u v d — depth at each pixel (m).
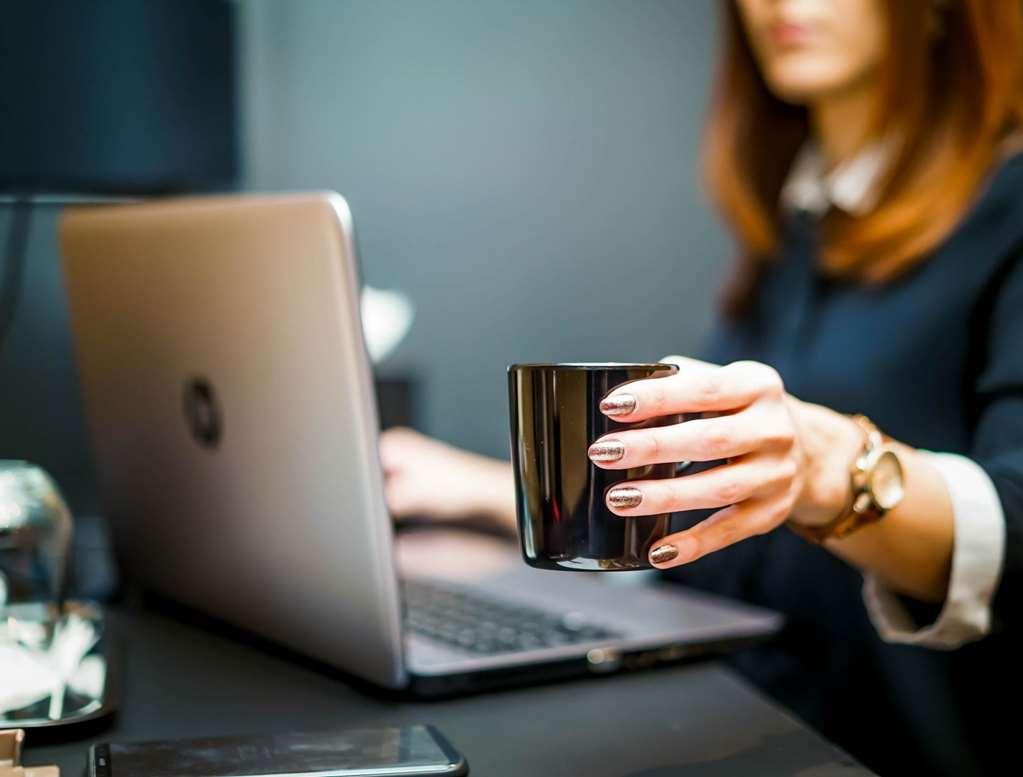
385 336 1.71
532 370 0.60
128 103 1.36
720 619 1.01
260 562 0.89
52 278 1.53
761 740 0.72
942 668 1.23
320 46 1.92
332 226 0.74
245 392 0.85
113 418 1.06
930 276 1.27
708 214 2.20
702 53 2.18
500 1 2.04
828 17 1.30
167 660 0.91
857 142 1.43
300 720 0.76
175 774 0.60
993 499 0.83
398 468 1.33
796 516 0.80
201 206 0.85
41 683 0.76
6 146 1.31
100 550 1.35
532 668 0.84
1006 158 1.26
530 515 0.61
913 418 1.27
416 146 2.01
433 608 1.04
